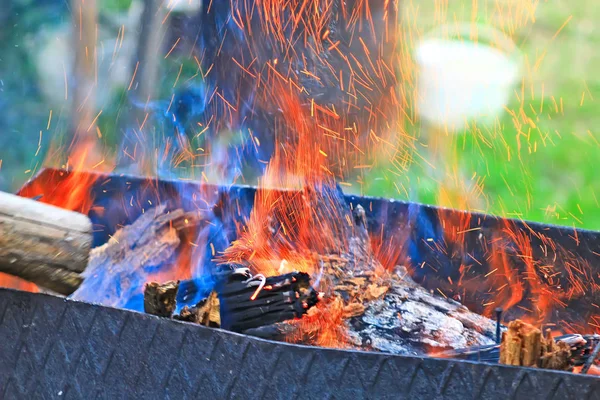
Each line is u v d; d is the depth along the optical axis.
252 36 3.52
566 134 5.08
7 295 1.74
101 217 2.73
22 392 1.75
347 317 2.11
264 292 1.96
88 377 1.71
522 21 6.55
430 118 4.82
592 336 1.98
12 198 1.61
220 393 1.62
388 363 1.54
